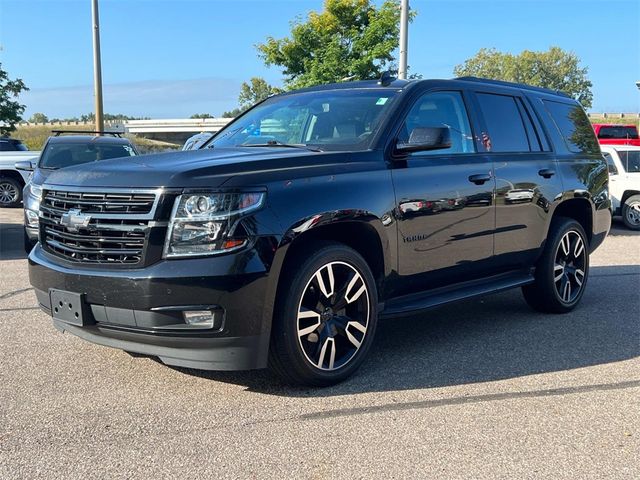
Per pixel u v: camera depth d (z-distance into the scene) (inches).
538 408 149.2
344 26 781.3
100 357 181.2
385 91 194.2
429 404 150.6
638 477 118.1
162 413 144.3
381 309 173.9
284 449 127.5
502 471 119.8
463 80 211.2
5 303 247.8
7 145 887.7
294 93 220.4
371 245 170.1
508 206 208.4
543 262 231.1
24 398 152.3
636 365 181.0
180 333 139.1
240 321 140.5
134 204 142.3
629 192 560.7
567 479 117.3
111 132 471.5
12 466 120.1
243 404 149.6
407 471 119.4
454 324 225.1
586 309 249.3
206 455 124.8
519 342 202.7
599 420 143.0
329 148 176.6
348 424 139.2
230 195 140.0
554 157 236.1
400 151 175.2
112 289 141.3
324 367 157.9
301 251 152.8
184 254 138.5
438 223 183.0
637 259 385.4
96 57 812.6
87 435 133.2
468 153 200.5
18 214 623.8
